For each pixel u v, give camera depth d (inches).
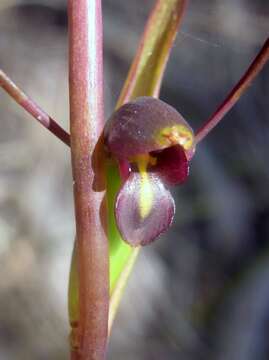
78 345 3.3
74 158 3.1
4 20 10.0
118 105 3.6
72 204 8.8
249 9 9.3
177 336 8.2
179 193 9.1
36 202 8.5
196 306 8.5
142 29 9.9
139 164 3.2
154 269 8.6
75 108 3.1
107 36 9.8
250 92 9.7
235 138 9.4
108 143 3.1
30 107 3.1
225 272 8.7
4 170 8.8
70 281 3.4
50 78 9.3
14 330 7.9
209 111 9.6
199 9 9.3
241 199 9.0
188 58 9.9
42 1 10.2
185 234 9.0
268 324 8.0
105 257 3.2
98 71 3.1
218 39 9.4
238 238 8.9
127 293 8.3
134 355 8.0
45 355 7.7
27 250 8.3
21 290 8.0
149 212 3.1
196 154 9.2
